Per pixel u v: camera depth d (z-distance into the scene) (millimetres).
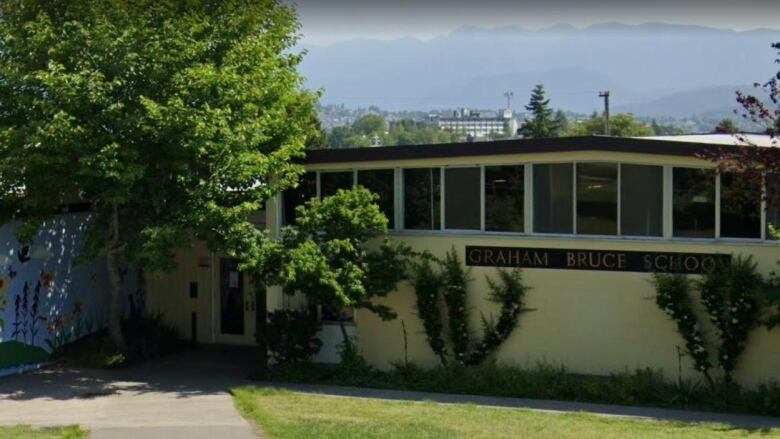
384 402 16109
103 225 18219
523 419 14453
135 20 18047
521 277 18406
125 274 22750
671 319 17312
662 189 17438
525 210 18391
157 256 16875
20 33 17766
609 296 17828
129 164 16734
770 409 15727
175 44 17266
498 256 18594
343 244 17984
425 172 19172
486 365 18141
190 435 12859
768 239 16812
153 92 17312
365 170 19609
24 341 18938
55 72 16375
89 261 18266
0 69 17234
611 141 17484
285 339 19219
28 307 19078
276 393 16766
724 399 16312
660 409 16031
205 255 23141
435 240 19047
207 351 22125
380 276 18531
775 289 16281
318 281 18000
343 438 12484
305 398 16312
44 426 13516
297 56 21719
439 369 18359
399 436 12641
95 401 15938
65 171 17094
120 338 20109
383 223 18531
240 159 17234
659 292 17125
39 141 16094
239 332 22984
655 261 17500
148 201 17672
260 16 20344
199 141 16703
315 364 19672
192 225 17500
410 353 19359
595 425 14070
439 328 18875
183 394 16672
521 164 18391
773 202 13250
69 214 20547
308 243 18172
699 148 16828
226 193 17734
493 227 18672
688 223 17312
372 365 19547
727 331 16750
